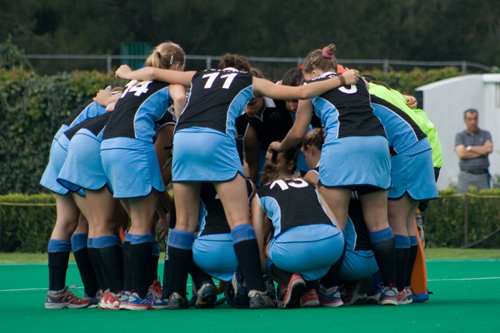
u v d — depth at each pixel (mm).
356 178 19875
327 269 19969
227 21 102250
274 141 24047
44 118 55531
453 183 57938
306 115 21547
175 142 20094
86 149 21516
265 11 103875
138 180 20359
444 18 117562
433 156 25172
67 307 22359
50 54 100000
